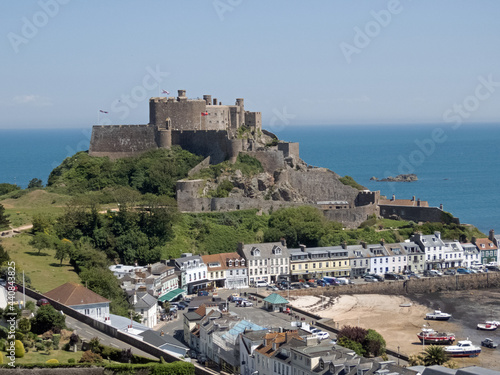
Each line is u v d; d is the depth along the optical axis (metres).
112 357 157.62
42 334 165.38
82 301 193.62
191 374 152.12
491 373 159.25
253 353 181.88
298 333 183.88
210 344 198.25
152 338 187.88
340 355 164.38
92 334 172.25
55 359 149.12
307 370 162.88
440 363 195.38
